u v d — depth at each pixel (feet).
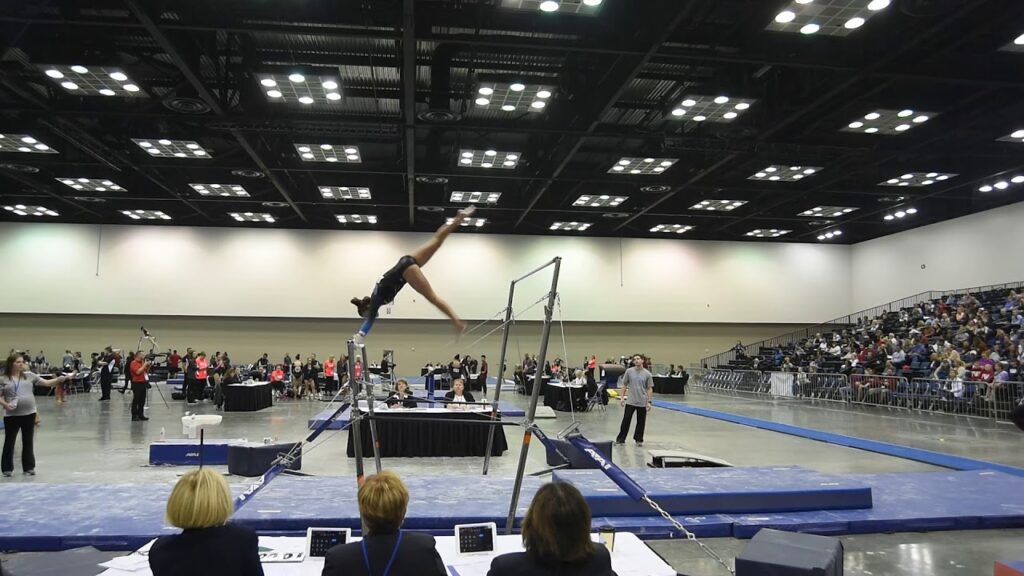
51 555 13.56
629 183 67.72
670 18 33.22
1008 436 42.37
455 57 43.98
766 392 81.51
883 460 33.88
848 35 35.73
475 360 94.07
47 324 88.12
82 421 48.14
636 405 39.11
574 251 96.32
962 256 81.76
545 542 8.39
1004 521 20.93
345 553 8.95
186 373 66.59
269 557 12.98
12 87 43.06
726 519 20.48
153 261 88.89
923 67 39.52
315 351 91.86
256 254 90.68
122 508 19.42
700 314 97.60
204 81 44.14
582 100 48.42
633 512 20.79
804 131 51.70
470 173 62.13
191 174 67.36
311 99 43.91
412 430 35.29
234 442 30.71
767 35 37.50
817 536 13.71
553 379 71.67
